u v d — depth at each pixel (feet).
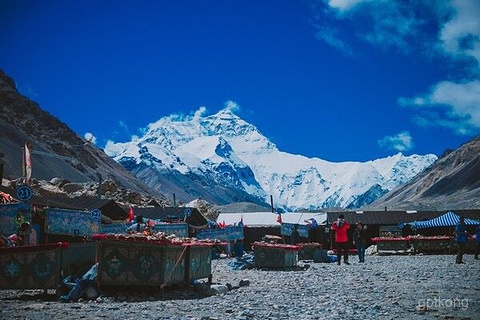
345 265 105.91
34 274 50.83
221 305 45.06
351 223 243.19
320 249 134.10
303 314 39.14
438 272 78.43
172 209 203.82
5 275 50.88
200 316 38.24
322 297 49.47
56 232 84.43
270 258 99.50
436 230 224.33
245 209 580.71
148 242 50.72
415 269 86.84
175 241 53.67
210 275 65.26
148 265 51.19
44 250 51.01
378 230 243.19
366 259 137.90
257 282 69.41
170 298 51.26
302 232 214.48
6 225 79.46
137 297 50.55
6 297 52.16
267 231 248.52
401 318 36.22
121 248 51.19
